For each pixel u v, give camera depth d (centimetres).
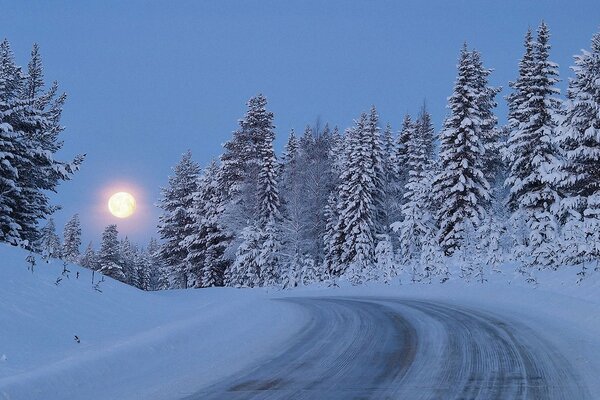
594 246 1692
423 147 4347
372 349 894
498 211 3756
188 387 664
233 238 4278
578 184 2205
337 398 582
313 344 979
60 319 1093
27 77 3125
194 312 1605
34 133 2631
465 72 3309
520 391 575
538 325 1063
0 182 2355
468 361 748
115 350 787
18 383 582
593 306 1145
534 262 2116
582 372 646
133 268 8981
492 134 3528
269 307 1658
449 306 1590
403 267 3225
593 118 2084
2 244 1469
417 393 586
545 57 2966
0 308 995
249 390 639
